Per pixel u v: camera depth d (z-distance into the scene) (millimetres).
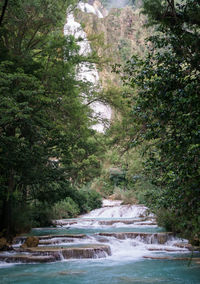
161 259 11695
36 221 22188
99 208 33844
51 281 8641
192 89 5801
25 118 11906
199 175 5875
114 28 76688
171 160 6461
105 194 38156
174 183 6859
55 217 26516
